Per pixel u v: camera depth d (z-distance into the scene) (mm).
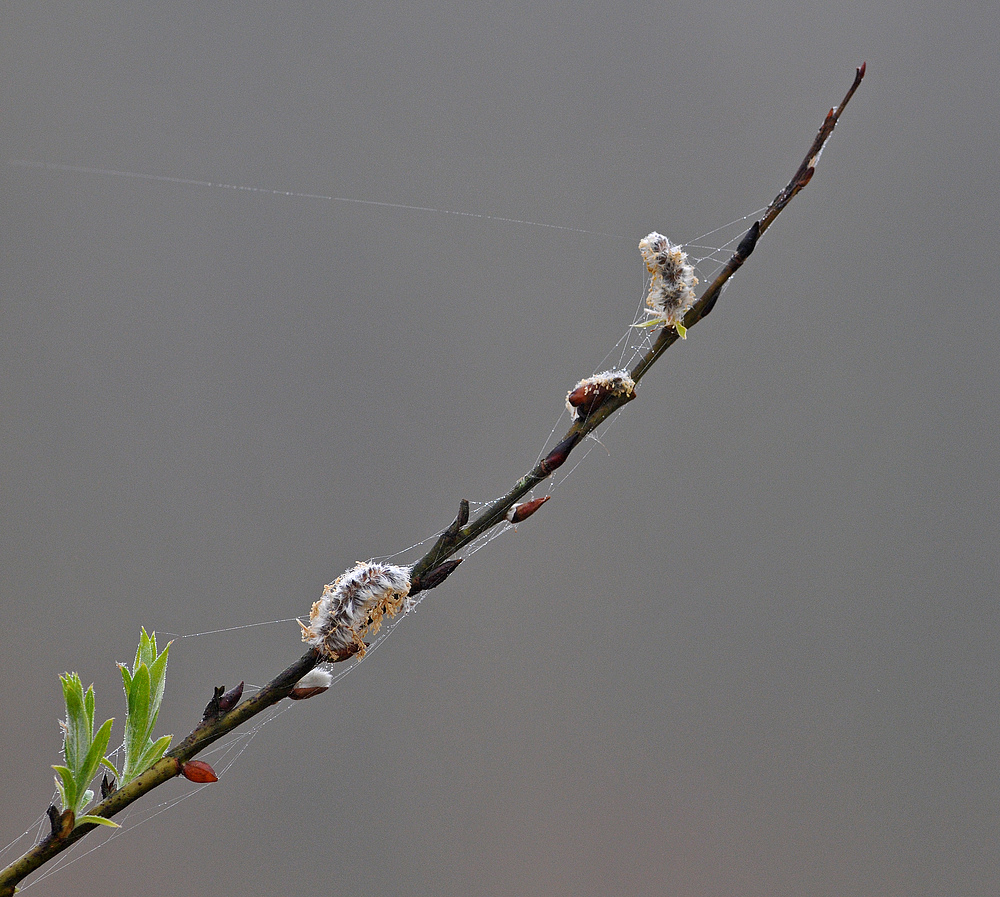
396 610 1285
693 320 1301
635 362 1306
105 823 1269
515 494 1294
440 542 1291
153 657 1293
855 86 1294
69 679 1278
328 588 1287
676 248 1301
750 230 1299
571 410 1299
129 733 1282
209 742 1280
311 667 1283
